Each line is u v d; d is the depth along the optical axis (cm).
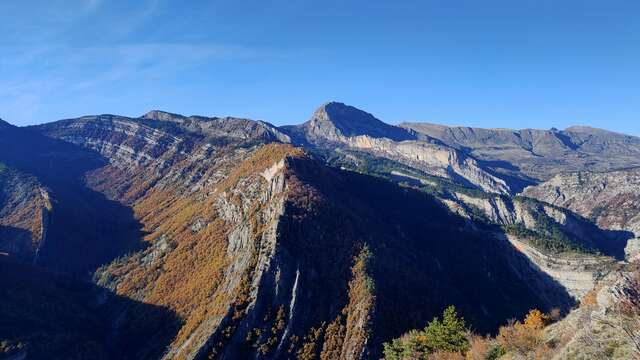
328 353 13125
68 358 15450
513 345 7188
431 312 14912
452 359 8188
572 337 6278
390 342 12888
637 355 4850
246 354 13288
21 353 14588
